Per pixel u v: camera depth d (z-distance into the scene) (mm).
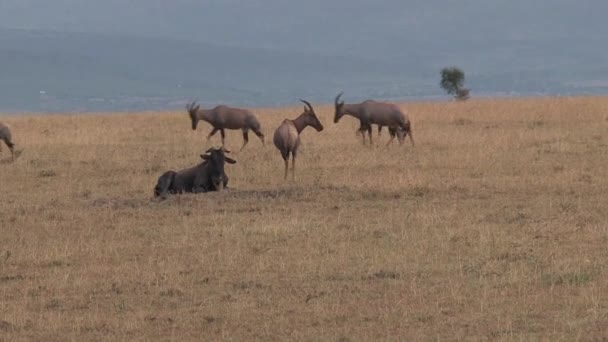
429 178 71750
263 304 42062
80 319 40438
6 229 57062
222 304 42188
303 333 38438
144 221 58219
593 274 45188
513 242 51500
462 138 95438
